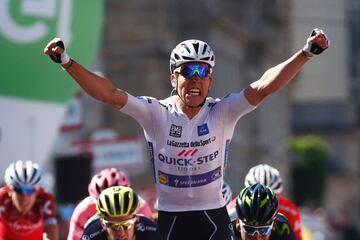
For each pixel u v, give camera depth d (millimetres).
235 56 70438
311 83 128375
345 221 82000
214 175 14141
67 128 27422
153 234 15820
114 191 14461
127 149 29703
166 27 60500
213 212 14227
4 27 21516
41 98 22062
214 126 14000
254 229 14273
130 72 59062
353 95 130625
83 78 13312
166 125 14000
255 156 74938
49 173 35281
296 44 109062
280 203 19250
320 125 129250
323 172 104000
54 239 19828
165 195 14227
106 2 58875
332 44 126562
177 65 13742
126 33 59219
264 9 79438
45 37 22000
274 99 83375
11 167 19078
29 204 19172
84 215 17281
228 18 70062
